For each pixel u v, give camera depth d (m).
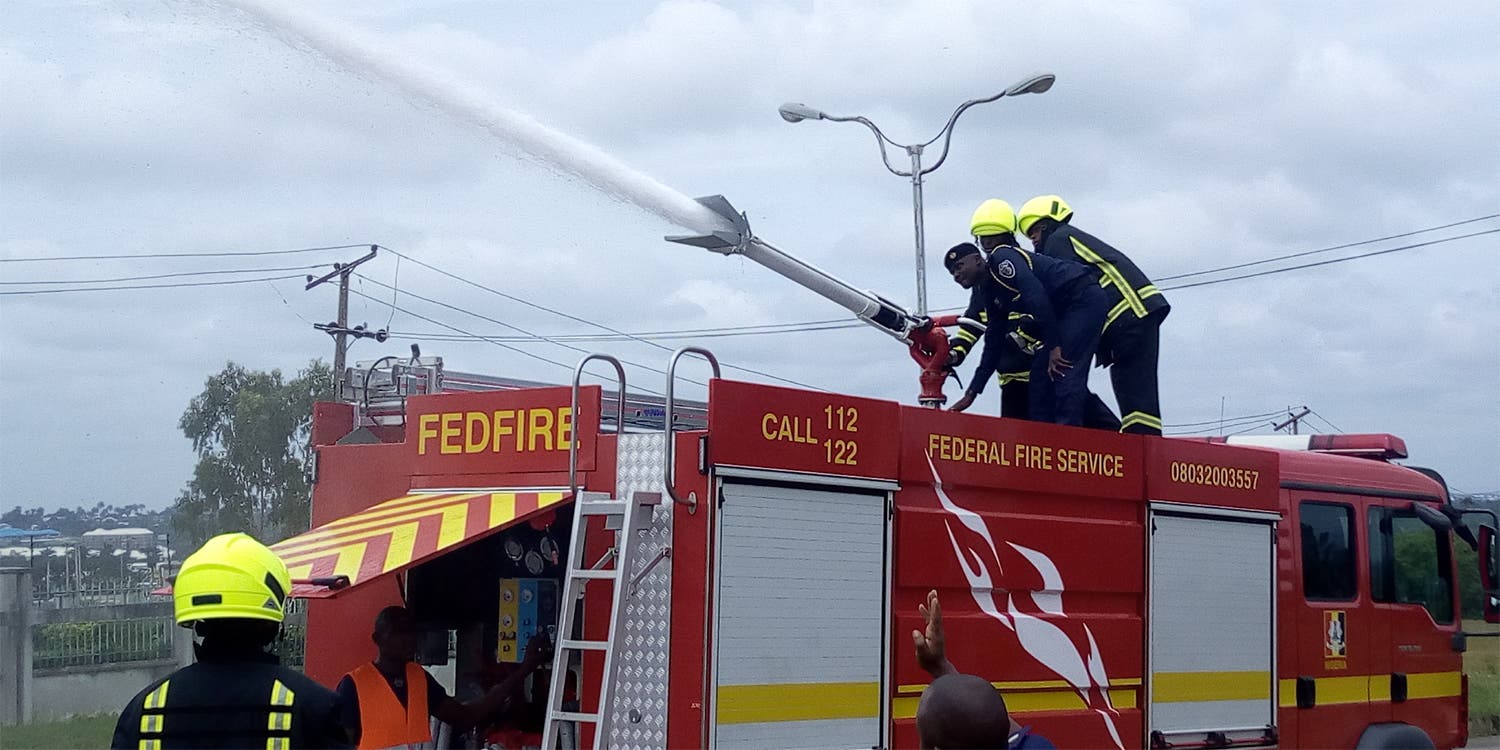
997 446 6.17
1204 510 7.23
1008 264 7.54
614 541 5.43
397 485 6.34
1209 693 7.17
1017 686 6.11
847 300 7.34
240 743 3.66
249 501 32.25
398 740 5.64
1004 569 6.11
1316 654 7.95
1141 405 7.92
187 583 3.75
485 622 6.56
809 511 5.39
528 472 5.78
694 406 7.63
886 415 5.69
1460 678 9.00
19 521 33.16
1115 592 6.68
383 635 5.77
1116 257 8.07
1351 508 8.38
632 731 5.12
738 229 6.91
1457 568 9.15
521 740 6.09
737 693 5.06
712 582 5.02
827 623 5.40
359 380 7.48
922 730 3.45
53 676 15.54
